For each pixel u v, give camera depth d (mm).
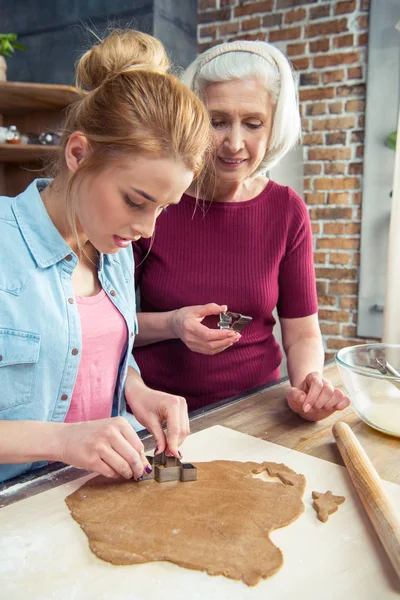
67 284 978
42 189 1022
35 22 3578
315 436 995
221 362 1402
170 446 877
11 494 777
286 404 1152
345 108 3117
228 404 1146
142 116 775
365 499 732
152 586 594
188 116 800
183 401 977
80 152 836
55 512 735
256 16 3324
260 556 639
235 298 1389
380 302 3148
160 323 1322
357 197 3148
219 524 707
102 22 3328
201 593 585
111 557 632
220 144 1247
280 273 1465
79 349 977
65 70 3518
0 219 940
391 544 622
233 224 1394
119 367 1111
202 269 1395
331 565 635
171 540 668
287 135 1311
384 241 3092
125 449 800
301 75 3213
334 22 3092
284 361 2756
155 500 765
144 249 1420
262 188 1442
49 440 813
